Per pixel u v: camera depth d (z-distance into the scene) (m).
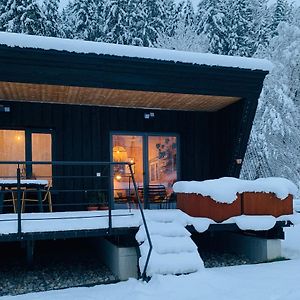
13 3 17.97
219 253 7.12
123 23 20.97
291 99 16.70
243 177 16.98
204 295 4.32
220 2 23.50
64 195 7.99
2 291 5.07
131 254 5.55
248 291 4.43
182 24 17.23
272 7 25.62
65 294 4.59
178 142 8.81
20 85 6.40
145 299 4.24
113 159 8.34
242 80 7.17
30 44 5.90
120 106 8.38
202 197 6.12
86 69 6.38
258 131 16.31
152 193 8.48
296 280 4.88
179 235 5.53
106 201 8.18
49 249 7.39
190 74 6.86
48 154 7.95
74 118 8.11
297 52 16.88
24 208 7.57
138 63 6.50
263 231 6.68
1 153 7.70
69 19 23.70
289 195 6.54
